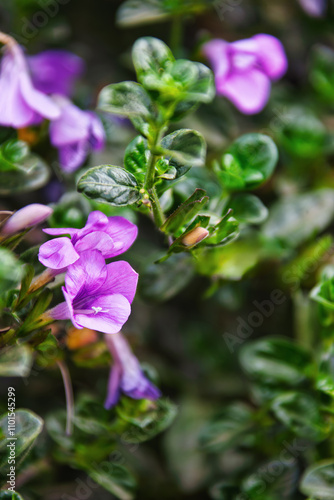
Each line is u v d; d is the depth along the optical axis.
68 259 0.35
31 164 0.41
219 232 0.38
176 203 0.42
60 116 0.43
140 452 0.49
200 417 0.50
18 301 0.37
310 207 0.47
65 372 0.41
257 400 0.45
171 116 0.36
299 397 0.43
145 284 0.42
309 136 0.49
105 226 0.36
